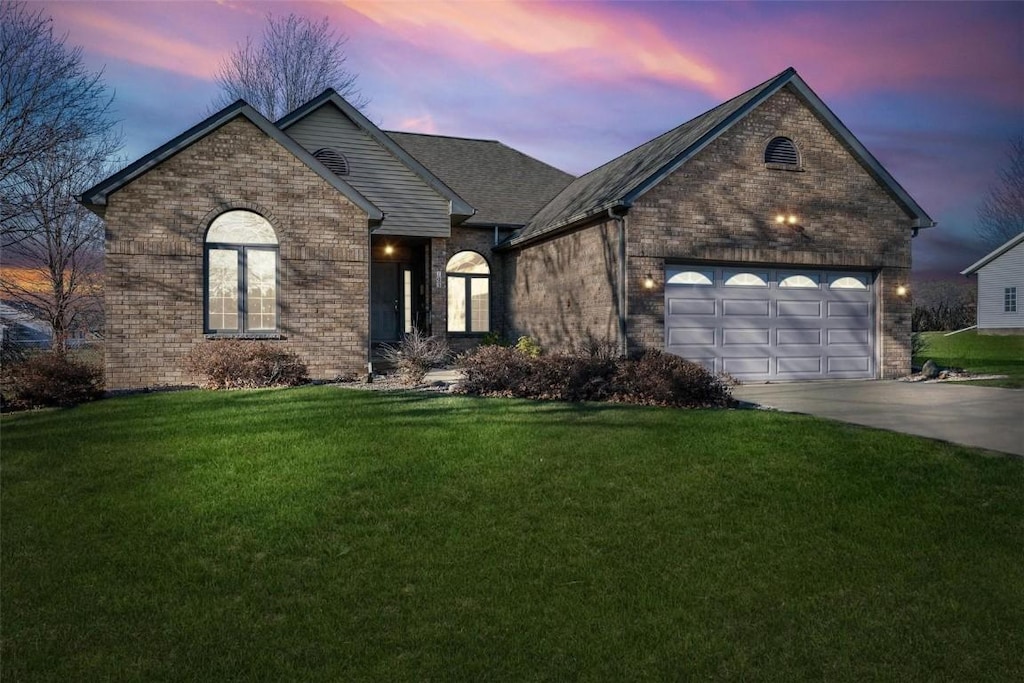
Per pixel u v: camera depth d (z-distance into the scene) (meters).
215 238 13.03
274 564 4.50
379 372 15.78
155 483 6.19
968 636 3.66
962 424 9.08
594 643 3.54
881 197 15.69
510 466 6.66
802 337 15.32
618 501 5.74
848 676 3.29
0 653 3.41
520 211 20.69
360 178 17.27
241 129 13.09
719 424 8.62
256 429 8.27
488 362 11.69
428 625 3.71
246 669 3.29
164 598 4.01
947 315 42.34
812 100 14.80
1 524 5.21
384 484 6.11
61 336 21.39
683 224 14.09
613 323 14.10
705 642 3.57
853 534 5.09
